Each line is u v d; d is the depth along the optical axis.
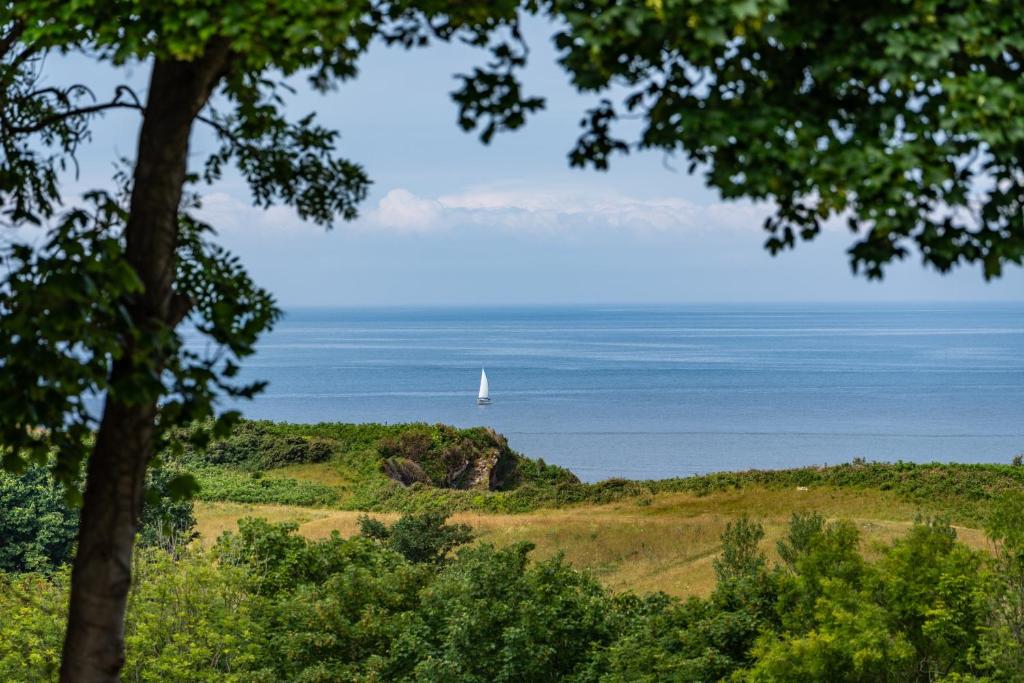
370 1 10.86
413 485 102.38
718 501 81.75
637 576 64.62
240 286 13.44
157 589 33.66
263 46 9.36
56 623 31.89
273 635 36.75
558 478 119.56
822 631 30.70
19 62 13.19
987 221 9.04
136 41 10.05
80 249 10.09
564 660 36.69
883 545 33.91
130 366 10.71
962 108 8.73
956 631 29.41
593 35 8.82
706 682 33.59
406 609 40.78
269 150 14.02
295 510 94.12
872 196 8.70
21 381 10.61
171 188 10.95
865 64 8.80
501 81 10.48
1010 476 77.75
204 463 110.62
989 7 8.91
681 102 9.24
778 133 8.84
